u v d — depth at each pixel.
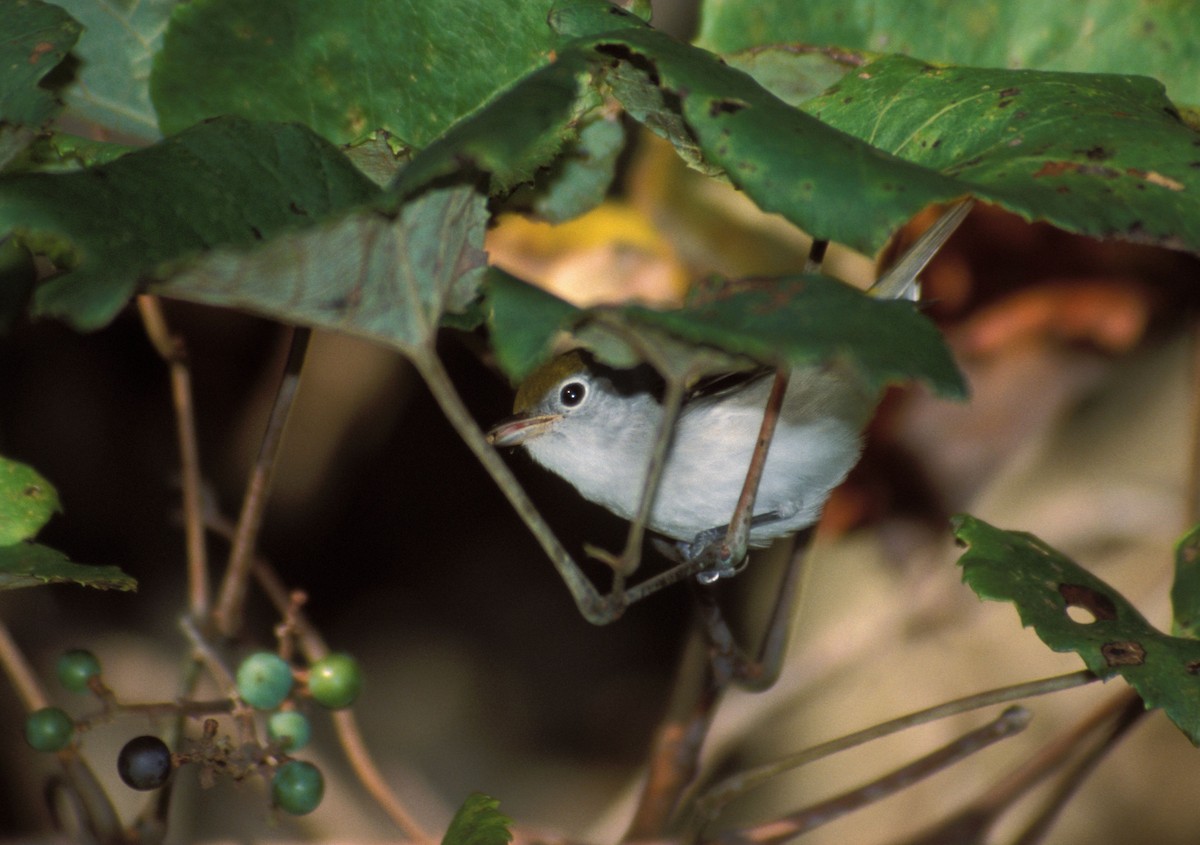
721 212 3.00
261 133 2.79
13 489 2.82
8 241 2.82
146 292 2.76
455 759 3.41
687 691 2.94
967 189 2.77
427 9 2.84
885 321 2.75
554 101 2.76
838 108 2.82
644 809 2.89
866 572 3.09
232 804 3.01
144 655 3.04
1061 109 2.79
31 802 3.01
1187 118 2.86
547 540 2.77
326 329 2.76
